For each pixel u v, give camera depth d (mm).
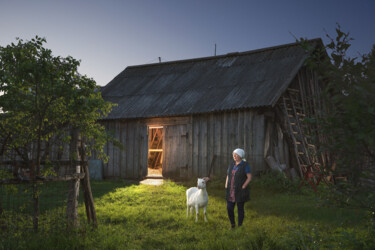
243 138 14273
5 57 5172
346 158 3088
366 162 3100
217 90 16172
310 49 3283
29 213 7289
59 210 7492
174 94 17297
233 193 6602
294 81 16156
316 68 3279
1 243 4809
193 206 7504
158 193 11492
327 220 6984
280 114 14680
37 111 5457
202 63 19969
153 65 21938
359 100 2711
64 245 4957
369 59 3133
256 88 14945
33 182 5426
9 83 5062
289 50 17391
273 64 16672
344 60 3219
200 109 14984
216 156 14789
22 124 5723
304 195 11516
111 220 7207
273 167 13438
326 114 3105
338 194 3391
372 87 2750
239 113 14477
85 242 5148
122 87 20000
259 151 13820
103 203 9523
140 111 16656
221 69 18375
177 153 15852
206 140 15164
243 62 18219
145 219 7375
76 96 5453
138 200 10070
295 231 5191
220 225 6836
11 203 8258
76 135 6105
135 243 5590
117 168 17031
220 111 14734
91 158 17578
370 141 2635
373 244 3979
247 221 7070
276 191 12000
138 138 16734
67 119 5961
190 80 18359
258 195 11328
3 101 5160
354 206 3455
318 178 12695
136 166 16594
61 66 5469
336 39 3260
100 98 6035
